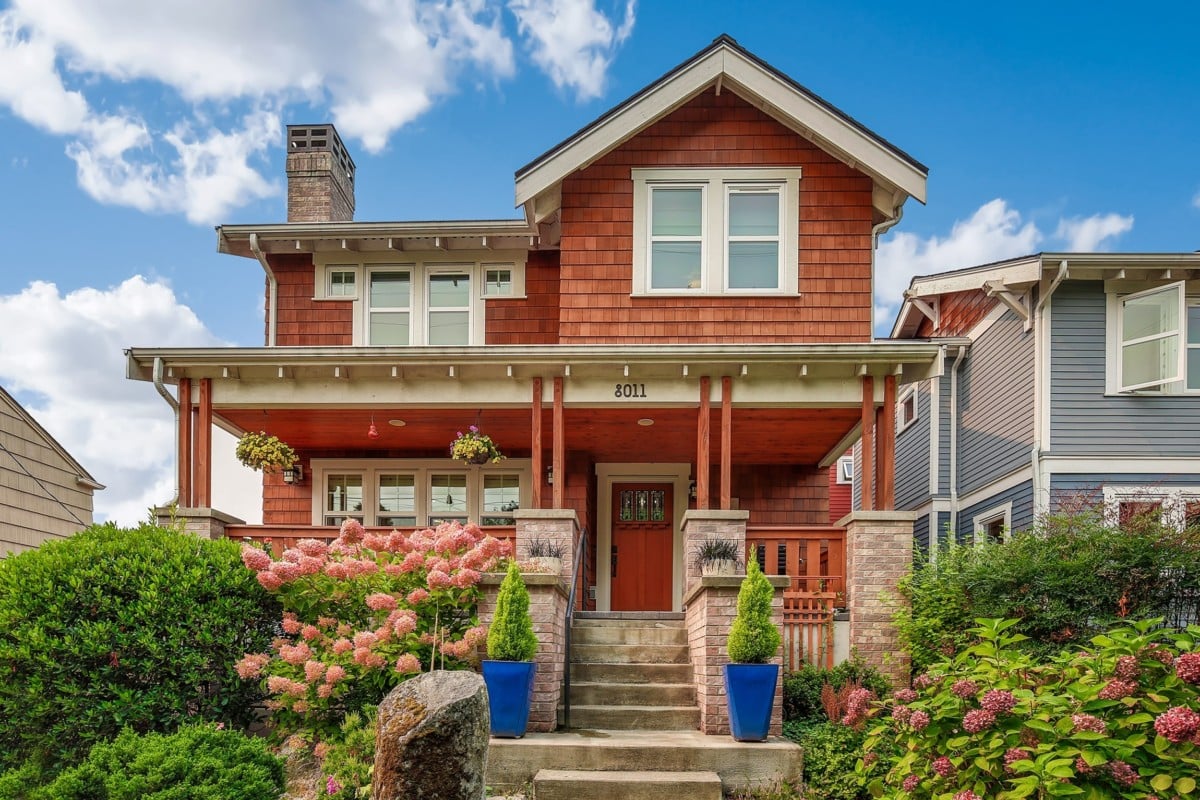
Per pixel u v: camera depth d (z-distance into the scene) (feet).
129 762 19.26
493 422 37.55
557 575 25.38
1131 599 27.09
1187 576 26.89
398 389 33.40
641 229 37.40
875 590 29.71
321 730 23.59
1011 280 39.78
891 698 17.11
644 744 22.36
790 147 37.63
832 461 44.55
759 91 36.24
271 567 24.77
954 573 29.22
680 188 37.81
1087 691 13.73
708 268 37.09
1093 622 26.86
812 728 25.05
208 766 19.21
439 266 43.75
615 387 32.91
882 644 29.35
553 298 43.01
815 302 36.76
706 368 32.55
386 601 24.62
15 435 46.75
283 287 43.88
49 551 24.91
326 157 48.34
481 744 12.56
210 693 24.58
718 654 24.89
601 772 21.85
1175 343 37.68
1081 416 38.52
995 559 28.94
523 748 22.27
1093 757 12.44
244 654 24.71
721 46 36.45
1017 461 40.68
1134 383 38.45
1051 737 13.37
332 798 19.51
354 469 43.39
